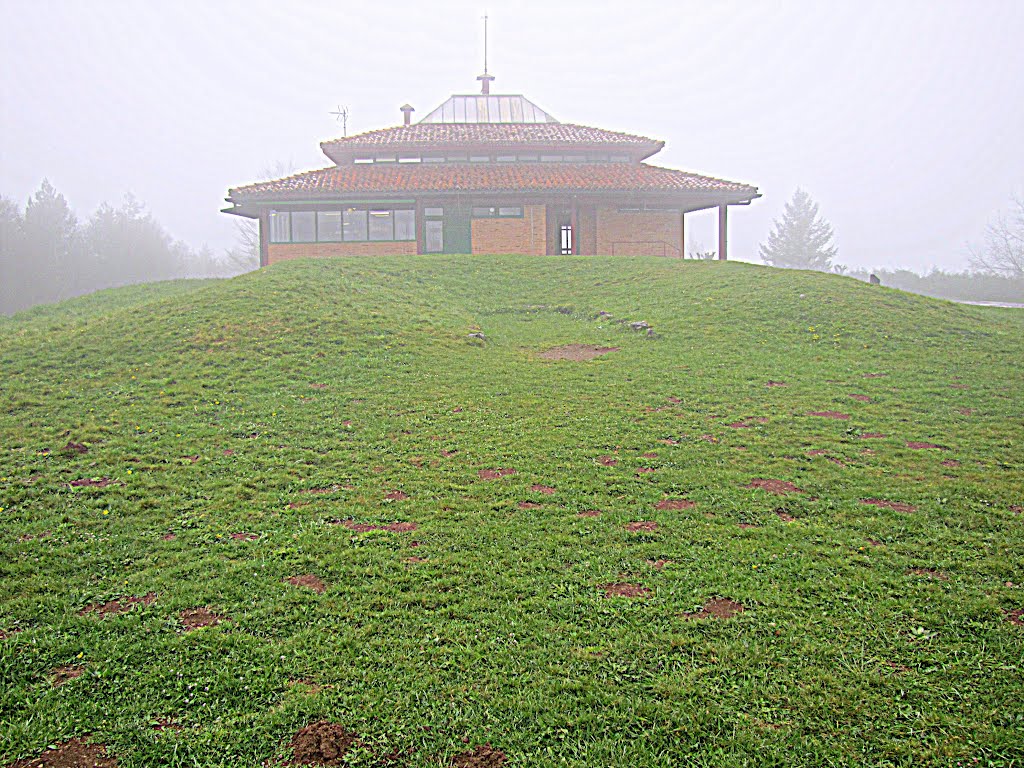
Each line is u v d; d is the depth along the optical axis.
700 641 5.78
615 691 5.21
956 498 8.44
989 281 53.16
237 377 13.45
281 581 6.76
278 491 8.91
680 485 8.96
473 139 34.50
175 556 7.26
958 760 4.55
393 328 16.86
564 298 21.92
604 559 7.13
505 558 7.17
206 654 5.64
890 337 16.47
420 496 8.74
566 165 35.12
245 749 4.70
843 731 4.82
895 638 5.80
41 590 6.63
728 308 18.86
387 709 5.04
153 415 11.55
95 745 4.74
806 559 7.08
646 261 25.83
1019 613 6.15
